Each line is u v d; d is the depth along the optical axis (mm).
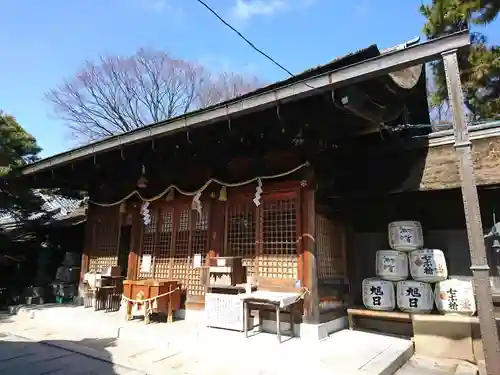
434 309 5391
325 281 5559
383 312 5426
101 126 19016
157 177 7629
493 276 5094
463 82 7609
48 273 9938
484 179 4762
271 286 5555
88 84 18484
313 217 5387
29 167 7891
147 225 7672
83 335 5863
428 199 5867
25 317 7418
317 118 4688
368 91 4633
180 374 4094
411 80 5281
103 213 8680
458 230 5586
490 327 2838
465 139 3104
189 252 6828
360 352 4438
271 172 5938
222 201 6504
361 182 5777
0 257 9547
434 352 4930
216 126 5426
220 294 5699
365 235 6434
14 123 9289
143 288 6312
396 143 5676
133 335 5609
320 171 5656
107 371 4199
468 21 7125
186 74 19984
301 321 5180
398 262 5461
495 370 2770
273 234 5770
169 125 5359
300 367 3957
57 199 12828
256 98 4359
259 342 4832
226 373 4059
